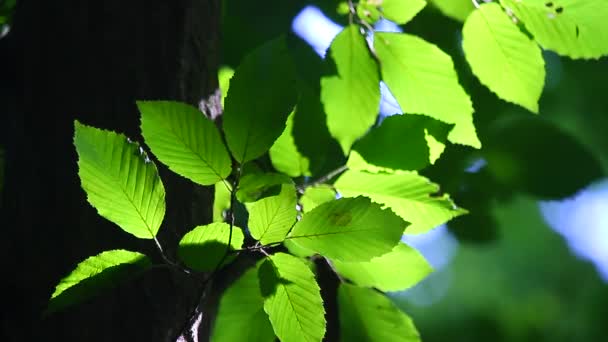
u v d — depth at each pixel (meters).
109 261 1.10
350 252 1.11
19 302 1.17
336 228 1.11
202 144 1.10
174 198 1.20
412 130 1.21
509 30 1.26
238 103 1.10
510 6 1.25
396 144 1.21
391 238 1.11
